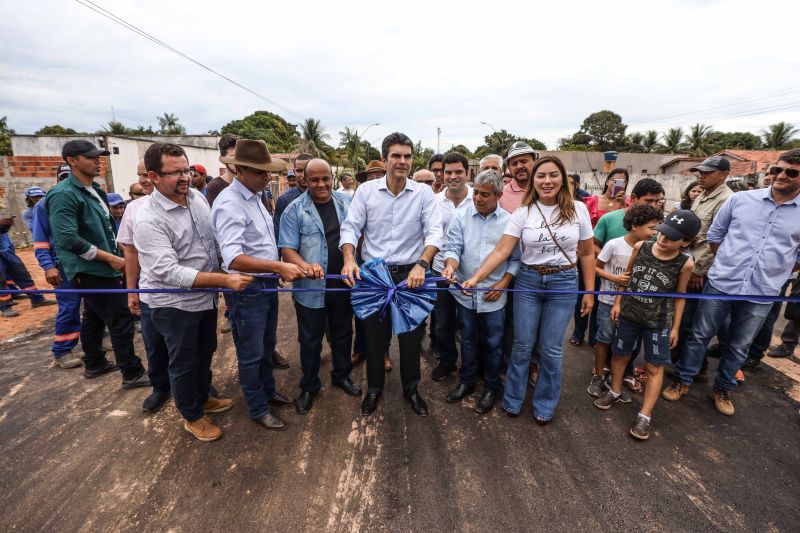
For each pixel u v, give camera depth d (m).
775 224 2.67
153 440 2.59
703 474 2.33
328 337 4.05
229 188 2.38
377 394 2.90
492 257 2.62
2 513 2.03
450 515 2.04
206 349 2.71
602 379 3.18
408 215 2.77
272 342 2.85
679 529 1.97
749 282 2.75
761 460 2.45
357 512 2.05
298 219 2.79
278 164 2.44
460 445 2.56
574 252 2.55
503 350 3.40
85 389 3.22
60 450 2.49
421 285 2.54
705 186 3.44
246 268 2.23
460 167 3.45
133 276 2.85
